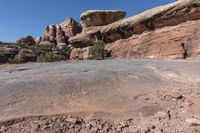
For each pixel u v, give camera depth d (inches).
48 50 2970.0
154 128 292.8
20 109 357.1
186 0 1397.6
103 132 283.7
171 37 1417.3
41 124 300.7
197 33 1301.7
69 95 422.0
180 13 1417.3
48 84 485.7
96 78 537.0
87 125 300.4
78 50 2223.2
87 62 920.3
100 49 1815.9
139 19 1653.5
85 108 362.6
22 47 2979.8
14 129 290.7
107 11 2384.4
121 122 313.1
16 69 722.2
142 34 1644.9
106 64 805.2
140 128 293.7
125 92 447.2
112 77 554.3
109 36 1952.5
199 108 342.6
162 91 445.7
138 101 395.9
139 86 487.2
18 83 497.0
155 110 350.6
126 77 564.1
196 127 289.6
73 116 329.4
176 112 341.4
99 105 377.1
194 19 1375.5
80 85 477.1
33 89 451.8
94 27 2356.1
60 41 3713.1
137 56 1606.8
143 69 681.6
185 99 394.9
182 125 297.4
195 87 472.7
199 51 1242.6
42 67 744.3
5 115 334.6
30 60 2613.2
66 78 534.3
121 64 803.4
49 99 400.2
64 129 289.9
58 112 344.2
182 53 1317.7
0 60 2501.2
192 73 633.0
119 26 1812.3
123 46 1755.7
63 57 2394.2
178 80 557.6
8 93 429.1
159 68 700.7
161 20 1523.1
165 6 1519.4
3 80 537.3
